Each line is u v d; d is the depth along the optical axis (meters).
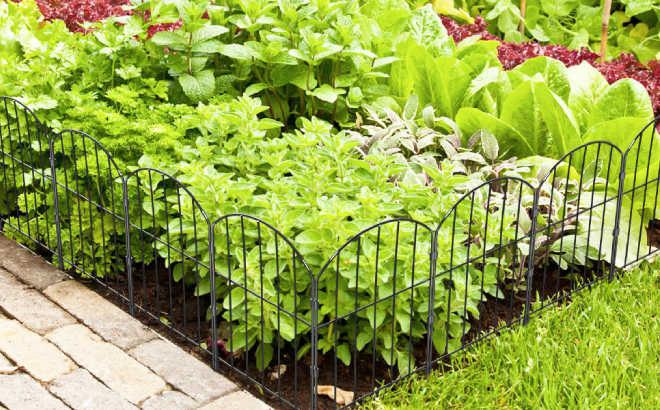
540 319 3.22
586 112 3.80
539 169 3.44
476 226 3.28
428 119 3.65
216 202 3.09
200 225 3.09
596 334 3.14
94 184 3.39
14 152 3.53
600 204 3.29
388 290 2.98
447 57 3.81
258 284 2.96
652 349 3.10
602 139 3.58
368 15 4.36
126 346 3.04
